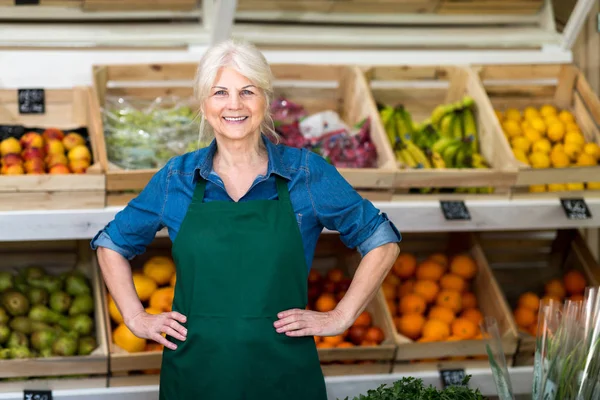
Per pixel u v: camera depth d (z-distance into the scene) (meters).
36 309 3.02
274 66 3.51
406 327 3.24
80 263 3.37
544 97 3.78
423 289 3.41
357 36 3.58
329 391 3.08
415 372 3.14
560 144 3.55
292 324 1.95
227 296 1.95
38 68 3.28
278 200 2.02
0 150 3.08
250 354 1.95
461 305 3.39
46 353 2.88
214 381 1.96
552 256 3.85
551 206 3.23
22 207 2.83
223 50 1.94
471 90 3.56
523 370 3.21
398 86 3.68
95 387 2.93
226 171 2.07
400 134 3.48
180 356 2.00
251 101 1.96
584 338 2.09
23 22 3.28
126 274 2.14
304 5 3.47
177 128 3.24
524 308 3.43
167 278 3.25
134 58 3.35
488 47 3.72
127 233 2.12
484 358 3.19
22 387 2.86
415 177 3.08
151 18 3.40
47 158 3.03
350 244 2.12
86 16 3.30
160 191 2.07
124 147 3.12
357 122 3.48
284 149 2.10
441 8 3.61
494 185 3.16
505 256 3.82
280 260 1.96
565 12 3.64
